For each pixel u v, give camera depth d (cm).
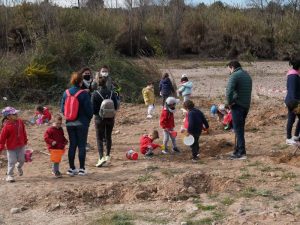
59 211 802
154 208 792
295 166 991
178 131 1423
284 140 1228
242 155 1077
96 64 2269
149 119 1681
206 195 840
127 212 777
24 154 979
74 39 2359
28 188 903
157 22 4834
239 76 1056
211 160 1079
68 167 1070
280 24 4800
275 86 2736
